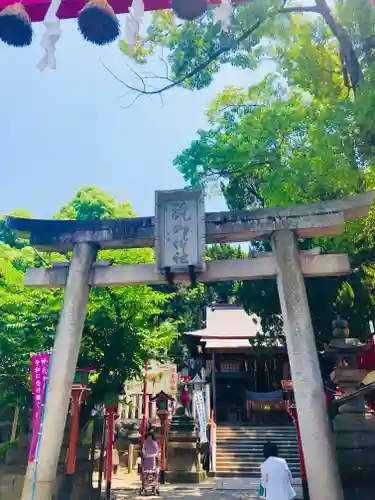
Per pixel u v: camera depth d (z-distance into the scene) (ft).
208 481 59.11
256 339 59.26
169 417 64.28
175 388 73.46
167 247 25.40
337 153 23.98
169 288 76.79
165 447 58.49
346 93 32.81
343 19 28.45
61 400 23.68
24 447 34.27
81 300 25.84
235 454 70.44
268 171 35.42
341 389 28.50
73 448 33.76
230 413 99.60
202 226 25.46
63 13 17.13
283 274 24.25
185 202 26.09
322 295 42.42
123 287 40.19
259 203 45.75
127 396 71.46
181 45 32.09
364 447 24.73
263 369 105.60
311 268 24.72
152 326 48.21
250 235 25.94
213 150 36.11
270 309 47.19
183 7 15.71
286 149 31.19
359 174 25.31
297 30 31.17
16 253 49.96
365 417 25.67
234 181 44.93
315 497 19.86
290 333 22.84
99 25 14.92
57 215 68.44
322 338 43.80
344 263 24.56
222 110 39.52
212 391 103.04
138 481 57.77
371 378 38.27
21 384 38.58
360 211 25.30
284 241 25.02
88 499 38.60
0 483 33.22
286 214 25.58
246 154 33.24
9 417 50.90
